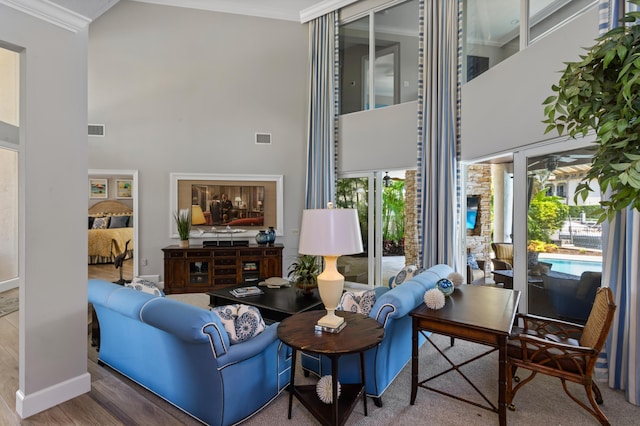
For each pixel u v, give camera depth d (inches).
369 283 222.7
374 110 214.8
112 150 220.2
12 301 184.7
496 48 160.6
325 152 227.9
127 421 84.1
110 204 345.1
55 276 90.0
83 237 96.0
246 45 239.1
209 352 77.2
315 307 141.7
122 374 105.7
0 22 79.0
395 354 102.0
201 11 232.8
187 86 231.1
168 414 87.0
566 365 83.4
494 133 154.5
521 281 141.6
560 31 121.0
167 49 228.2
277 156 243.9
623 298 98.3
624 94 41.5
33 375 86.3
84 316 96.4
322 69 230.8
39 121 86.6
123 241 307.7
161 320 80.0
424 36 188.1
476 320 84.7
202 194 232.4
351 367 94.1
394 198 224.2
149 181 225.8
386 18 218.4
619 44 44.4
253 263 223.1
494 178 238.4
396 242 226.2
